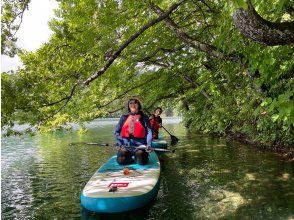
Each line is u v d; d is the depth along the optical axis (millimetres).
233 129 15461
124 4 7344
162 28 10117
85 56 7637
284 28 4020
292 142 10172
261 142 12188
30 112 7598
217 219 5129
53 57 7488
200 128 22906
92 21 7621
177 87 16266
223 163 9805
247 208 5598
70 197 6918
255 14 3992
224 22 6012
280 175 7812
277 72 6109
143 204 5504
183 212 5504
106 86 12875
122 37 8711
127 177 6387
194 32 10898
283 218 5070
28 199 6902
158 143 12023
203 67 13141
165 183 7629
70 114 12062
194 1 8836
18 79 6844
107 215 5559
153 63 12938
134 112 7598
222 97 13625
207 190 6844
